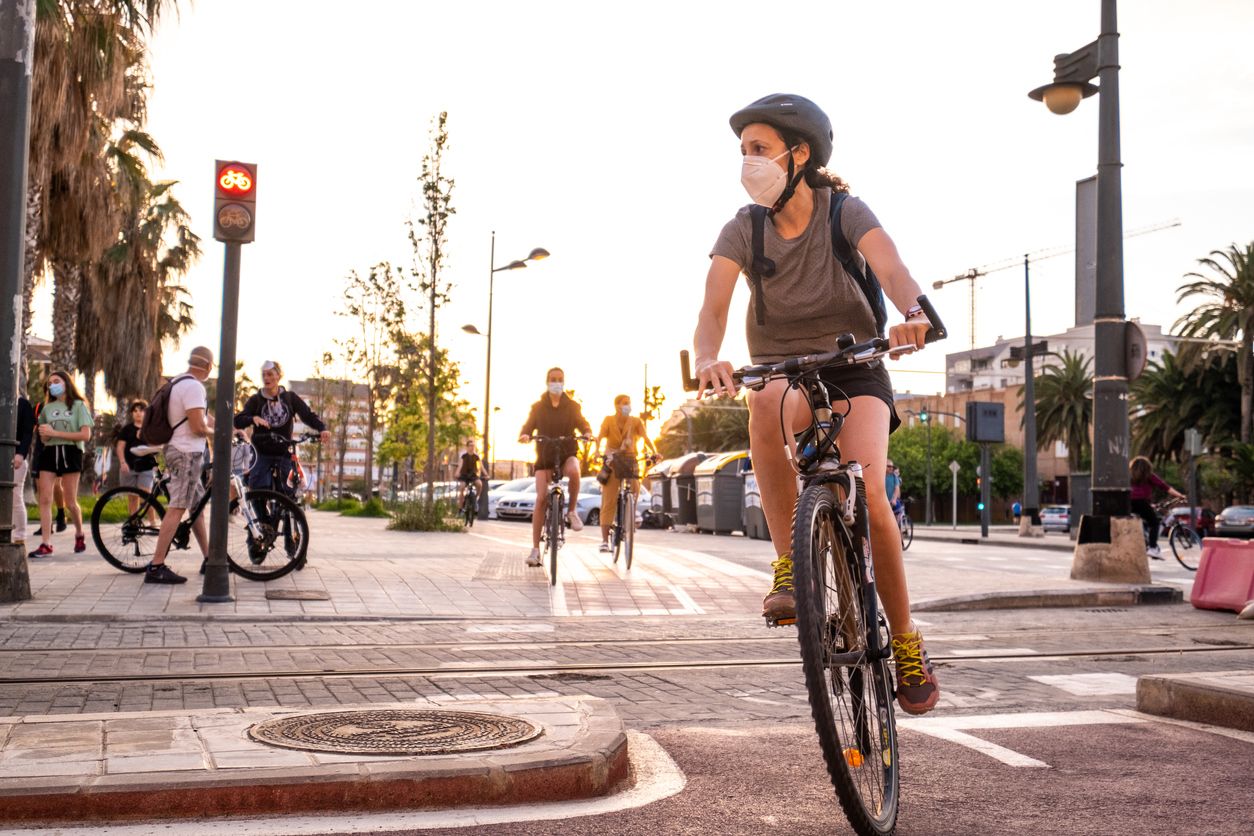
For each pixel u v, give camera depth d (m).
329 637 7.63
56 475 13.02
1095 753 4.20
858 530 3.23
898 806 3.34
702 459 32.81
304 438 11.83
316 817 3.16
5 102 8.52
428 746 3.59
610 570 13.09
